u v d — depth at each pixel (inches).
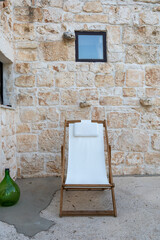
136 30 129.6
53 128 126.4
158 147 130.6
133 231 71.3
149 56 130.6
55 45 125.7
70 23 126.3
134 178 125.0
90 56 130.3
